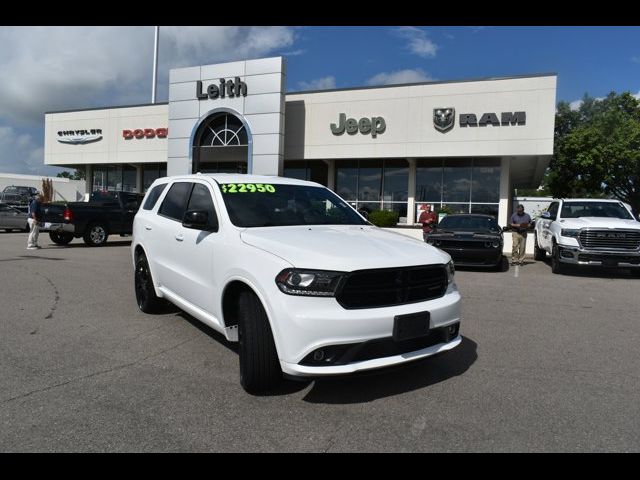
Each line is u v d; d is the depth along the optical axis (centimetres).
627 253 1087
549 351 525
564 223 1188
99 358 480
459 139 2070
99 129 2955
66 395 389
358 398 389
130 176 3119
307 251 373
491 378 439
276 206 497
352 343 348
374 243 414
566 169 3650
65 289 843
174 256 545
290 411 364
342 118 2252
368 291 361
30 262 1209
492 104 2017
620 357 506
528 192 7631
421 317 373
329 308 348
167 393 395
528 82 1967
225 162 2527
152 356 487
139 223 658
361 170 2391
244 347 384
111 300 752
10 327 591
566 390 412
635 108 3994
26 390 398
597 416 362
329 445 316
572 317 694
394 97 2164
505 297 848
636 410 373
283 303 353
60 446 311
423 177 2273
